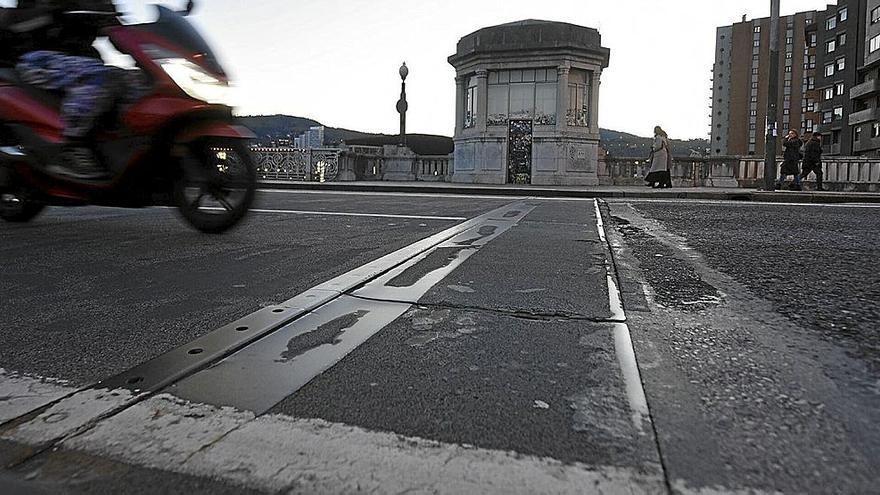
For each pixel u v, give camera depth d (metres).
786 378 1.64
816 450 1.25
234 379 1.65
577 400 1.50
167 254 3.71
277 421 1.40
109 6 4.35
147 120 4.05
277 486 1.14
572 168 19.06
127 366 1.74
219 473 1.19
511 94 19.39
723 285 2.85
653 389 1.57
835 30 75.25
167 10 4.33
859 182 16.86
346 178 20.34
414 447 1.28
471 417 1.41
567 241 4.46
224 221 4.47
